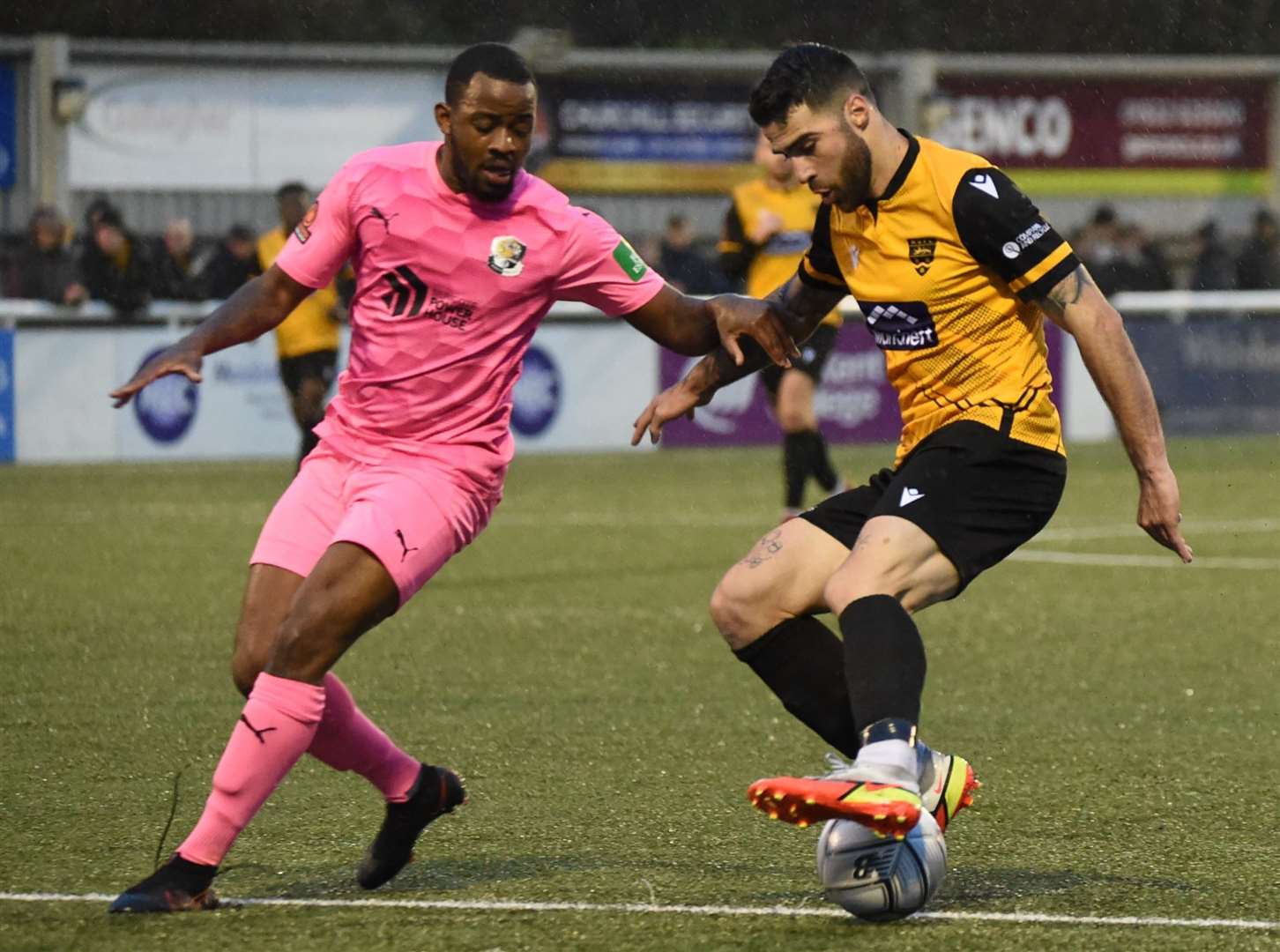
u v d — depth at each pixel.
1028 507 13.69
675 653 25.42
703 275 65.31
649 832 15.77
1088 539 39.31
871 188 13.57
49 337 56.81
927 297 13.57
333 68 75.19
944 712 21.55
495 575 33.28
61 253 58.12
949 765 13.89
